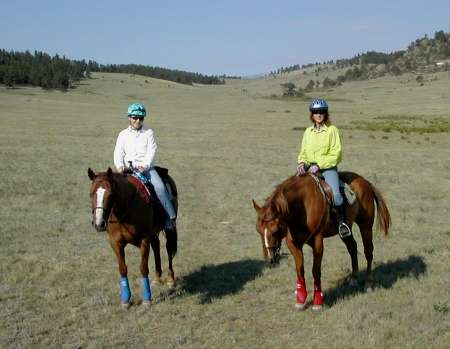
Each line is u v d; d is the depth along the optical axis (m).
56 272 8.88
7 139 31.86
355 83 186.12
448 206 14.45
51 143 30.91
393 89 129.25
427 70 195.38
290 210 6.49
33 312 7.13
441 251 9.89
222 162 24.25
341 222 7.21
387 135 38.62
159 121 51.88
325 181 7.18
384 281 8.21
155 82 172.62
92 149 28.53
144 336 6.40
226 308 7.35
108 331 6.54
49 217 13.10
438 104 76.06
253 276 8.77
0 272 8.86
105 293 7.92
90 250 10.36
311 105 7.30
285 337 6.33
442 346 5.84
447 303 7.14
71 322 6.82
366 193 7.93
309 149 7.40
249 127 46.00
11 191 16.09
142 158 7.63
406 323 6.54
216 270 9.19
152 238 8.23
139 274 8.84
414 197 15.83
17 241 10.87
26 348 6.05
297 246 6.96
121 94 115.75
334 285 8.19
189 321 6.88
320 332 6.45
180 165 23.05
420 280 8.13
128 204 6.82
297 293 7.16
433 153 28.30
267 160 25.16
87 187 17.39
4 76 111.38
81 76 154.88
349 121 51.25
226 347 6.11
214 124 49.06
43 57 173.88
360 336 6.20
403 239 10.90
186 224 12.80
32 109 62.75
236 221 13.12
